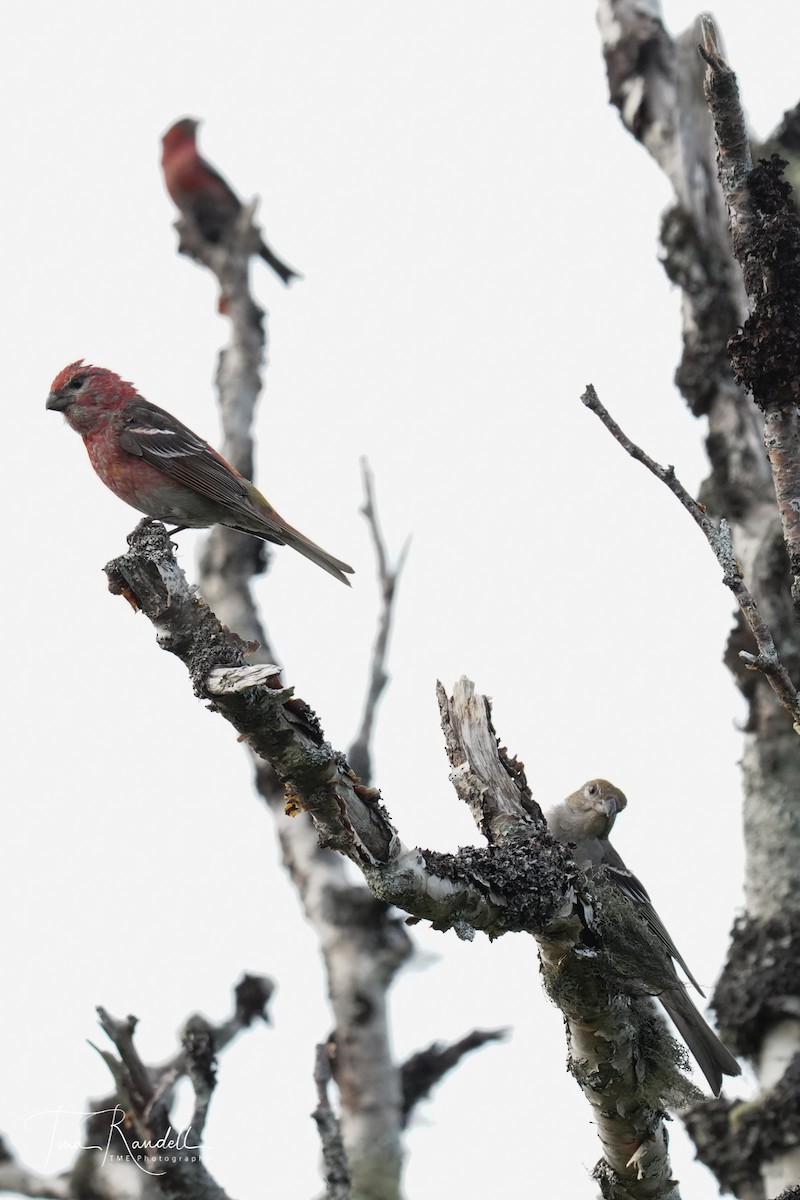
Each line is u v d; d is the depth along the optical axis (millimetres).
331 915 14180
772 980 11484
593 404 7961
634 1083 8445
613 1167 8805
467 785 8547
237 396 17422
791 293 8273
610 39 14977
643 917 8742
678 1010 9797
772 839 11984
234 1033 12766
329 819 7527
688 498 7895
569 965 8164
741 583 7754
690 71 14289
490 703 8883
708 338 13656
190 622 7703
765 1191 10969
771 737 12281
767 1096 11133
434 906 7648
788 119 14359
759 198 8422
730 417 13367
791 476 8227
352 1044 13602
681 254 13953
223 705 7379
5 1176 12328
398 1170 13133
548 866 8016
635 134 14758
